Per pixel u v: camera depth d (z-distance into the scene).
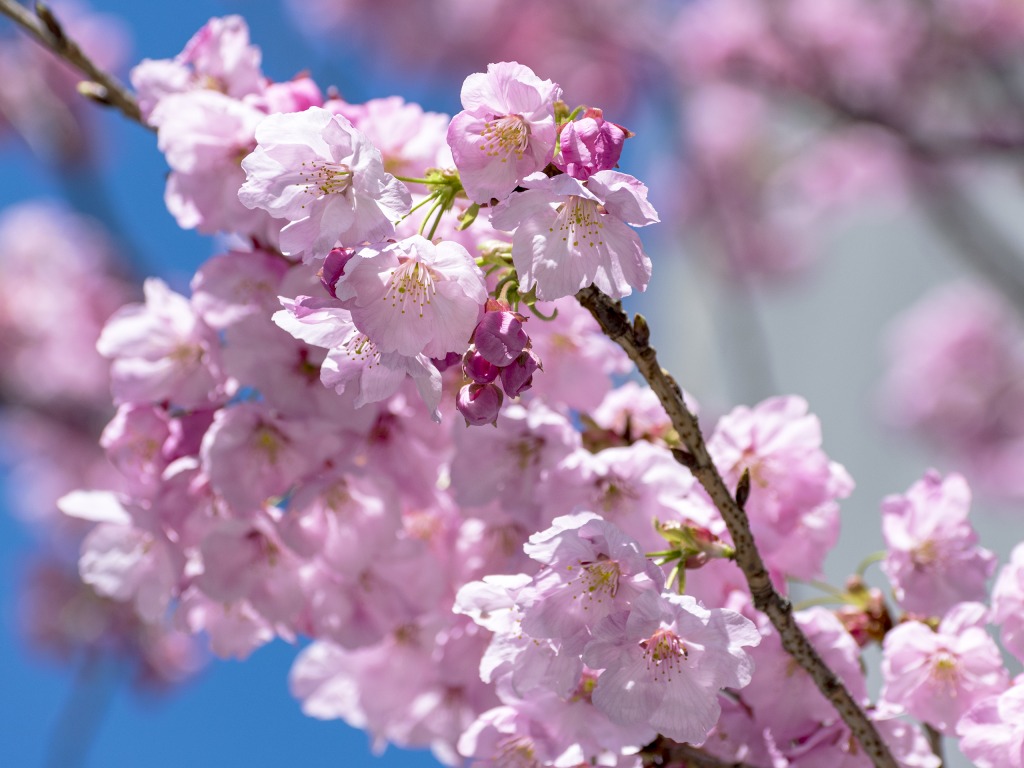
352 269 0.95
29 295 2.71
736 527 1.00
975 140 2.54
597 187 0.96
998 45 2.78
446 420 1.07
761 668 1.03
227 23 1.09
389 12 3.34
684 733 0.98
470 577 1.07
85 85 1.12
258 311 1.06
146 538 1.11
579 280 0.97
